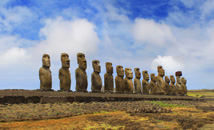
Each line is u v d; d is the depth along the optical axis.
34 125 10.91
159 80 36.44
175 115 14.61
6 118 11.61
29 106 14.38
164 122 12.00
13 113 12.49
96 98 19.34
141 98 24.08
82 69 24.45
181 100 29.30
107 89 27.72
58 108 14.72
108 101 20.23
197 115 14.95
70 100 17.33
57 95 17.25
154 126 10.98
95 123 11.64
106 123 11.65
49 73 21.42
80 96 18.11
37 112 13.22
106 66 28.30
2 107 13.55
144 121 12.26
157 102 23.61
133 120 12.57
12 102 14.62
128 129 10.21
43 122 11.65
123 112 15.82
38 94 16.44
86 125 11.15
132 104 19.95
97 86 25.77
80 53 24.80
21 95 15.17
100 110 15.88
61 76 22.62
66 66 22.83
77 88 23.81
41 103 15.63
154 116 13.69
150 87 35.69
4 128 10.07
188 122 11.70
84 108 15.83
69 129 10.31
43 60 21.36
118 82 29.05
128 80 30.88
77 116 13.59
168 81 37.56
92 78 25.80
